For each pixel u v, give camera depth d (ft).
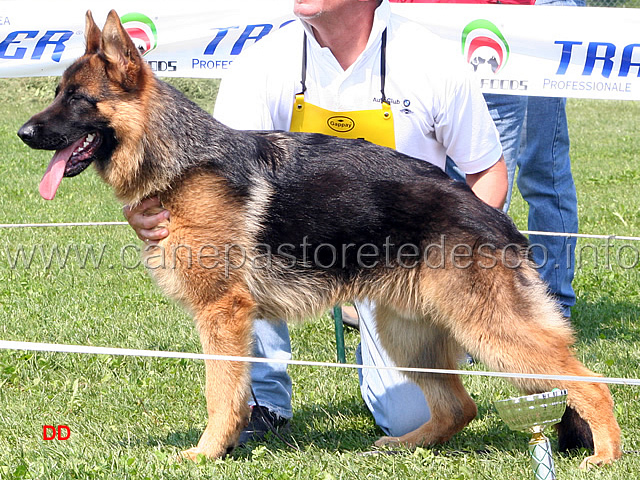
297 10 18.03
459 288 16.53
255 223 16.81
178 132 16.84
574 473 15.65
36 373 22.50
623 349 24.80
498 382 22.04
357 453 17.70
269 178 17.02
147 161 16.75
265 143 17.40
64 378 22.39
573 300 28.68
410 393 19.27
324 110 19.38
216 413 16.97
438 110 19.16
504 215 17.33
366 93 19.12
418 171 17.25
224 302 17.03
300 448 18.19
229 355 16.96
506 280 16.53
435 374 18.70
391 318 18.90
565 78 28.58
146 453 16.97
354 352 25.52
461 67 19.27
